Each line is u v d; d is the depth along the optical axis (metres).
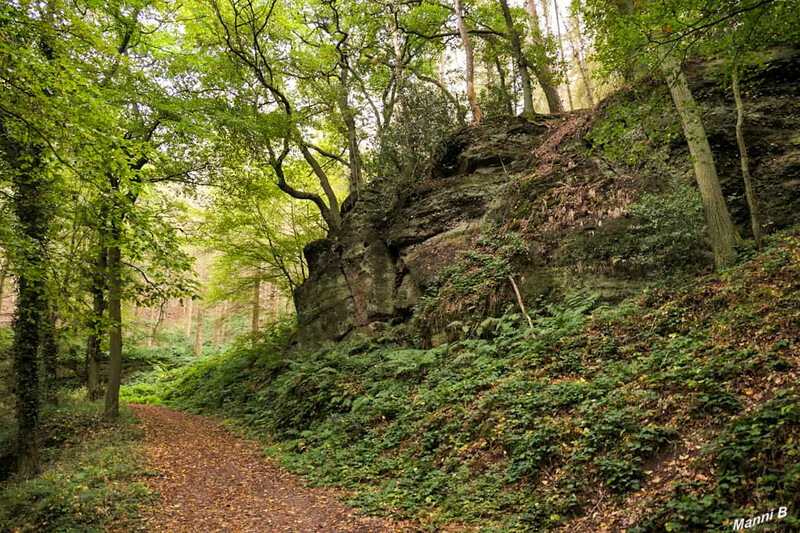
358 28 22.67
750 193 9.94
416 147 18.09
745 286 8.34
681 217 10.45
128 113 14.19
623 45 7.77
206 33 19.23
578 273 11.74
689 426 5.91
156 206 16.88
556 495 5.80
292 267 29.11
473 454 7.54
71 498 7.81
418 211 17.23
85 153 6.87
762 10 6.75
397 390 11.30
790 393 5.28
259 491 8.71
